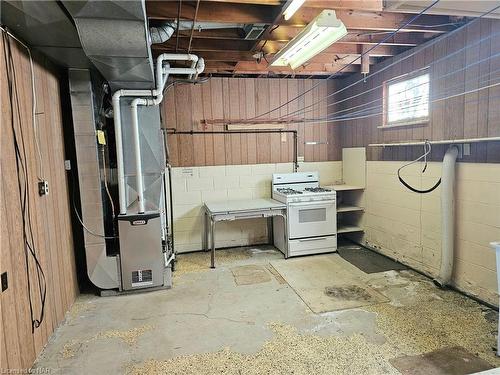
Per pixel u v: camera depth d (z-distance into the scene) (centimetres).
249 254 452
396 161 393
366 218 459
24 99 223
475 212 291
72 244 317
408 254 381
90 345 240
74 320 279
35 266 227
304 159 504
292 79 491
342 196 511
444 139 321
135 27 189
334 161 515
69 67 298
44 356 227
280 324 262
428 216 347
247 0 220
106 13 175
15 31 206
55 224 274
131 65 247
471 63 288
